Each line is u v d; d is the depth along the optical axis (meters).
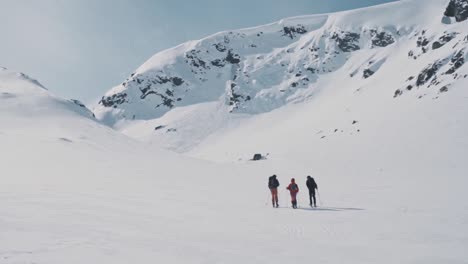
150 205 16.44
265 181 41.22
